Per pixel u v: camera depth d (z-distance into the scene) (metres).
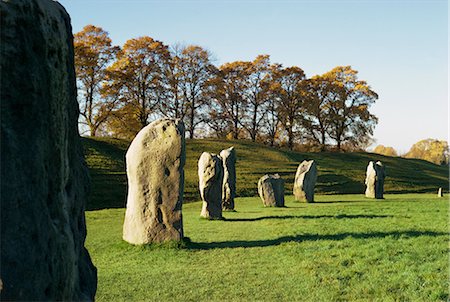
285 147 78.25
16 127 3.16
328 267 10.46
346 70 74.31
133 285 9.46
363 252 11.80
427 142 103.38
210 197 20.58
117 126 57.62
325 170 54.06
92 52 52.41
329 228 16.67
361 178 52.78
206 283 9.55
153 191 13.27
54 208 3.51
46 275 3.21
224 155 25.44
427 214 21.34
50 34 3.47
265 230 16.80
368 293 8.52
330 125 74.50
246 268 10.73
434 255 11.11
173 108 61.97
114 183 35.78
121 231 16.91
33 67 3.27
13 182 3.05
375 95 73.56
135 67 56.62
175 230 13.25
